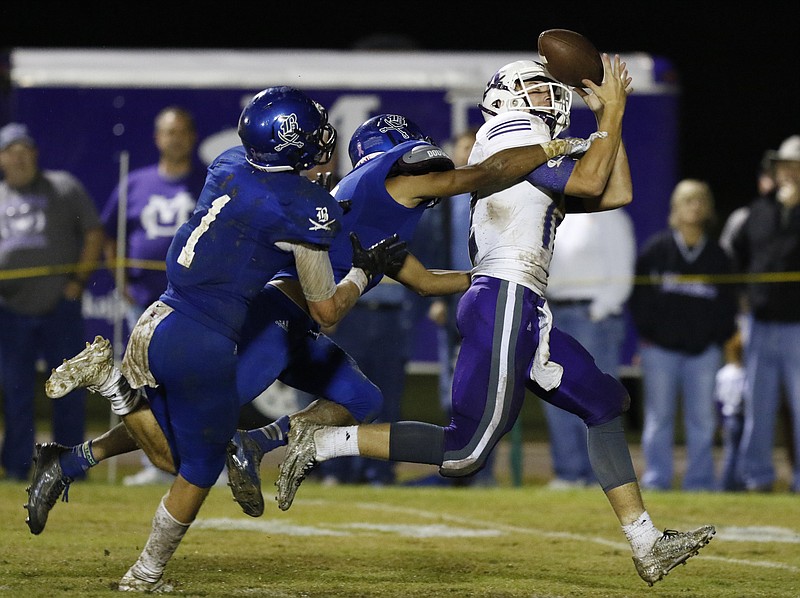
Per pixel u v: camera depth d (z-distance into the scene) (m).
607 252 32.16
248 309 16.41
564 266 32.09
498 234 16.59
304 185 15.57
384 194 16.80
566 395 16.70
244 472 16.34
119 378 16.20
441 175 16.58
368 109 38.12
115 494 27.31
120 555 19.22
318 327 17.69
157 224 32.03
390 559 19.75
